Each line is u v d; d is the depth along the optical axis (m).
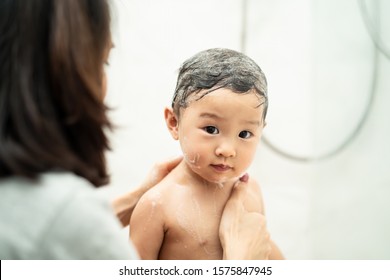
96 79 0.49
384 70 1.16
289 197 1.35
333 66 1.27
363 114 1.21
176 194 0.77
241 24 1.33
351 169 1.23
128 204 0.83
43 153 0.44
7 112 0.45
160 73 1.30
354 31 1.21
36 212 0.43
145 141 1.30
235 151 0.72
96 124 0.50
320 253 1.29
